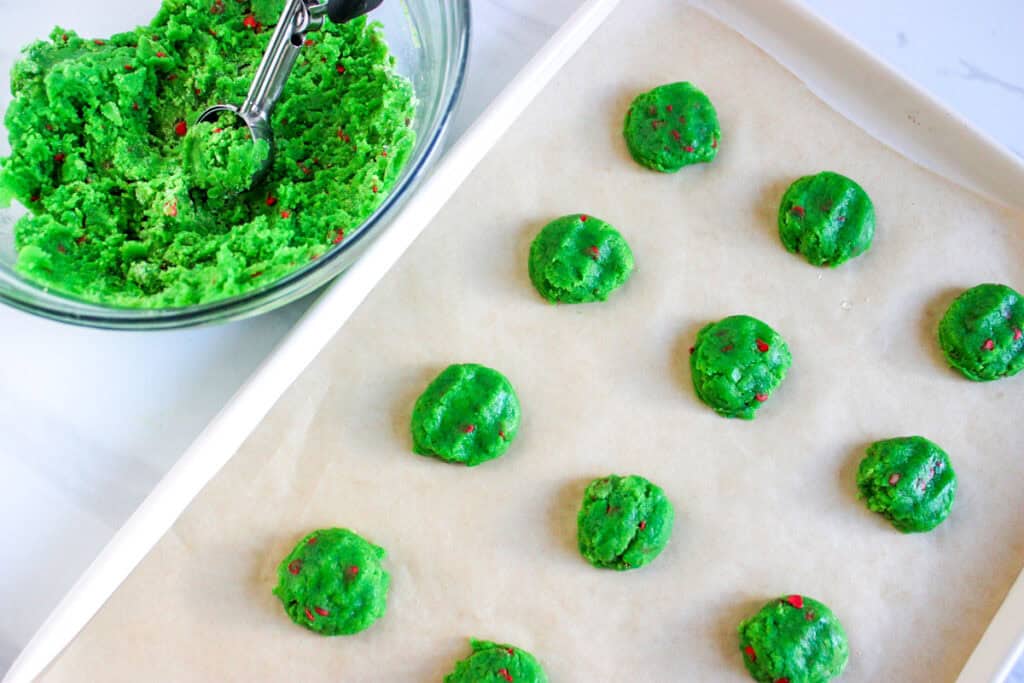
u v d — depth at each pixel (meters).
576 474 0.62
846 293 0.64
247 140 0.60
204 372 0.63
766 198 0.65
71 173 0.61
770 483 0.62
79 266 0.60
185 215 0.60
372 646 0.60
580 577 0.61
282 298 0.58
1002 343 0.62
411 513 0.61
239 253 0.60
